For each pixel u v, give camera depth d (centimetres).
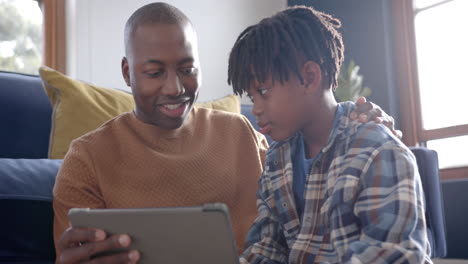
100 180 123
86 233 87
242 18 414
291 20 99
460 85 354
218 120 142
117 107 177
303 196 105
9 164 134
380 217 82
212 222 78
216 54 396
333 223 90
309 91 97
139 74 122
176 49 120
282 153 110
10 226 126
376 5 396
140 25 122
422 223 82
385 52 388
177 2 382
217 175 131
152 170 125
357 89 374
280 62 95
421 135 374
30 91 181
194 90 125
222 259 82
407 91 382
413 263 77
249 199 135
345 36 414
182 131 133
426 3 374
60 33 332
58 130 166
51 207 132
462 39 353
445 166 361
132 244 86
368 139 91
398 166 86
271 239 110
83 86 176
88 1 339
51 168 140
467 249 331
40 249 130
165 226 81
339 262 89
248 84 99
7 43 323
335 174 95
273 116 97
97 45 341
